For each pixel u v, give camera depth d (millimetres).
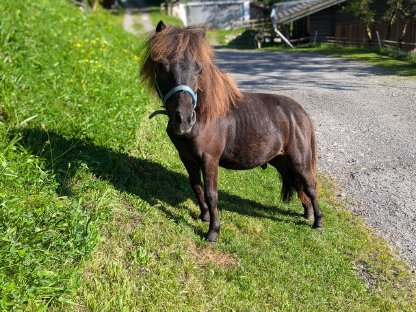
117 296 3137
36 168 4078
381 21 22375
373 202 5973
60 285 2900
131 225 4023
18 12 8859
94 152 4891
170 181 5281
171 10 42500
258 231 4734
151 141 5969
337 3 23391
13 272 2787
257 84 13531
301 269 4195
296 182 4996
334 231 5070
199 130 3867
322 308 3736
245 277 3826
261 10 42312
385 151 7816
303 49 22688
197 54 3508
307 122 4711
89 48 9234
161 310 3191
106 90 6711
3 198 3377
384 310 3844
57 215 3502
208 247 4168
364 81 13391
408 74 14172
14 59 6266
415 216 5602
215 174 4121
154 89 4090
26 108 5078
